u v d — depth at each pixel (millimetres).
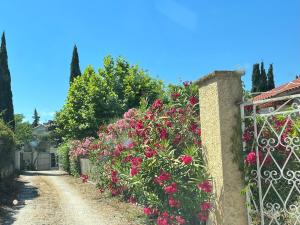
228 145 6059
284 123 5730
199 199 6609
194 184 6734
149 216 9406
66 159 39281
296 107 5551
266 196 5770
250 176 5848
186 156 6707
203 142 6676
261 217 5660
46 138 64938
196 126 7785
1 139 20891
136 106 32125
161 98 9102
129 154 8797
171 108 8398
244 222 5961
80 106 33594
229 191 5980
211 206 6395
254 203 5828
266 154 5723
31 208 14430
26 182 27562
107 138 15102
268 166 5781
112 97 31844
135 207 12820
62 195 18812
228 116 6102
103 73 33062
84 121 32750
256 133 5816
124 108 31812
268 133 5844
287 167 5691
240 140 5996
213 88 6230
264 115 5750
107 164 15258
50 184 25750
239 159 5977
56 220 11930
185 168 6883
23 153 62938
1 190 18891
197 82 6820
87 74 34812
